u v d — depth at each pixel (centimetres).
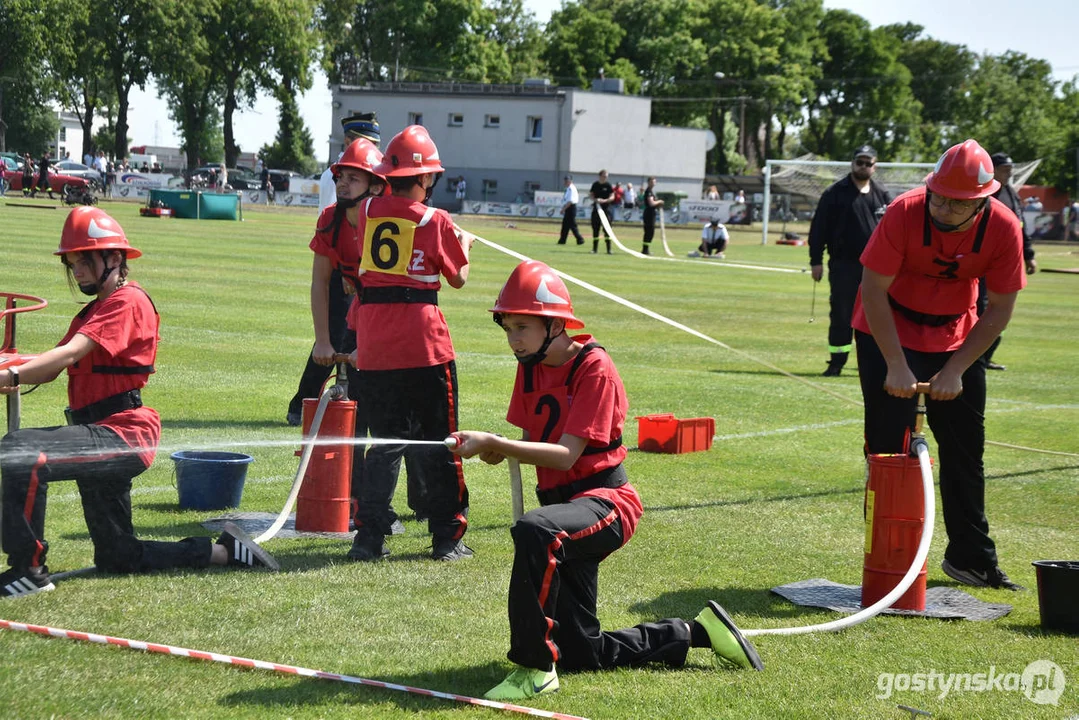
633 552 696
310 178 7256
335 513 715
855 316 682
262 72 9188
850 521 791
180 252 2881
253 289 2125
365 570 632
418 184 666
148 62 8725
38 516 554
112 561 588
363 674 479
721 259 3978
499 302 491
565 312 485
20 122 10644
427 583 612
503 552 681
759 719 450
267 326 1647
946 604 619
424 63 10438
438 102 8406
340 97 8562
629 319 2075
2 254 2358
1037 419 1232
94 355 572
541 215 7081
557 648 477
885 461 600
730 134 10550
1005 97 10075
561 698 465
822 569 680
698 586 635
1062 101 10088
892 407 663
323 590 589
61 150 12269
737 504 826
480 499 807
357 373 743
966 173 600
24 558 554
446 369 665
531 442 495
